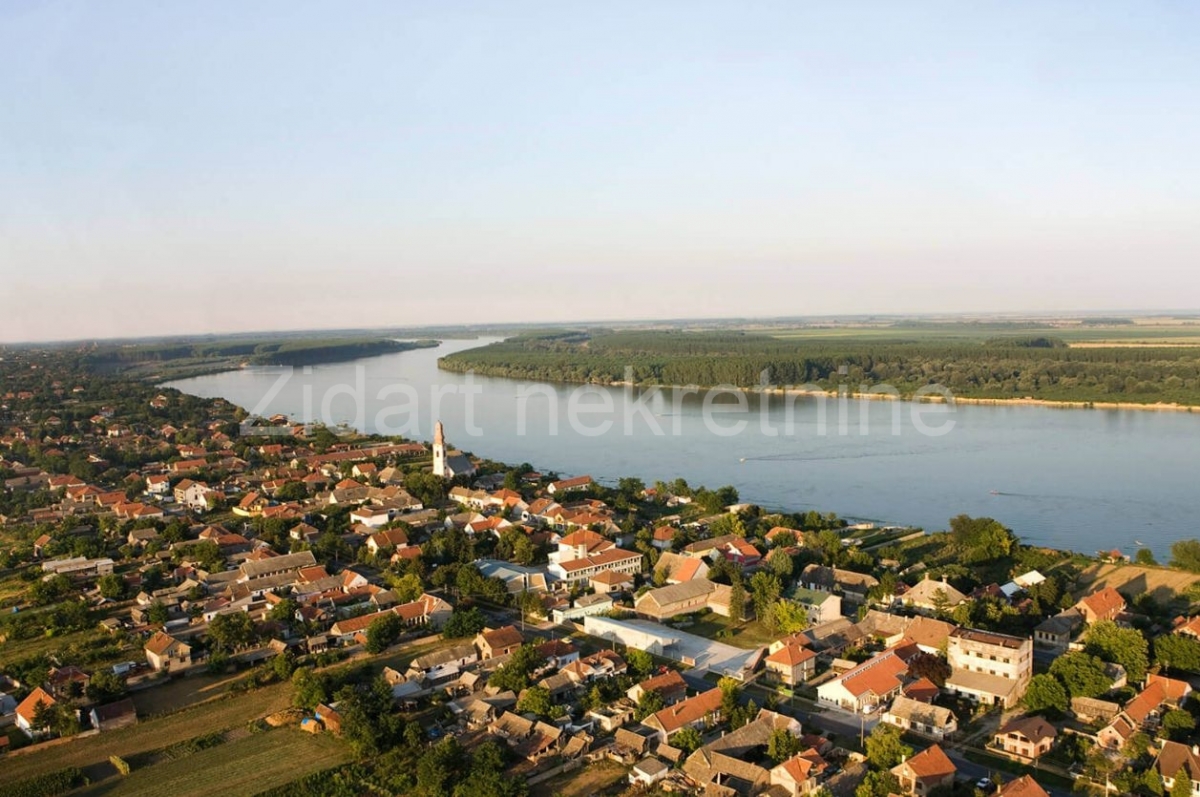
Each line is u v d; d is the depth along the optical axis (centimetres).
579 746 13962
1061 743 13800
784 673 16625
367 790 13075
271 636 18988
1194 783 11944
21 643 19212
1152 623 18900
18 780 13375
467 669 17250
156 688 16800
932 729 14288
